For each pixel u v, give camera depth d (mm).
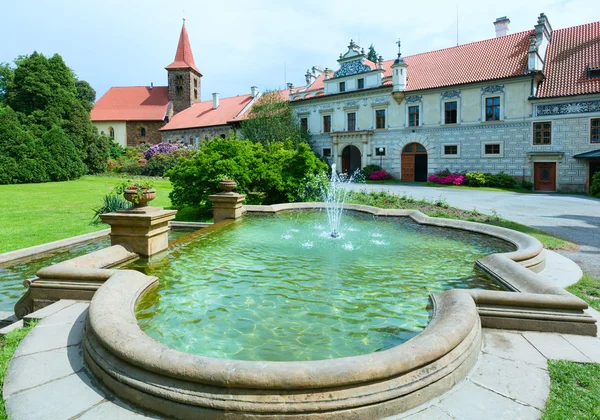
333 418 2637
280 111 40844
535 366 3484
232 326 4301
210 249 7863
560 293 4523
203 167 14539
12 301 5980
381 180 34625
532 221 13453
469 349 3439
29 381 3205
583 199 21406
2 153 31281
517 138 28734
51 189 25906
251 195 17125
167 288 5508
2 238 10547
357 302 5039
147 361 2893
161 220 7520
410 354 2939
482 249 8039
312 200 15953
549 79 28562
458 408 2859
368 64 37188
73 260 5812
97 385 3164
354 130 37844
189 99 61594
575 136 26547
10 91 43812
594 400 2967
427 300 5113
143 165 44094
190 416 2695
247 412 2611
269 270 6430
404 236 9375
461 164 31453
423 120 33125
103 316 3672
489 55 32188
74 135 41281
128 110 62750
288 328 4258
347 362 2783
